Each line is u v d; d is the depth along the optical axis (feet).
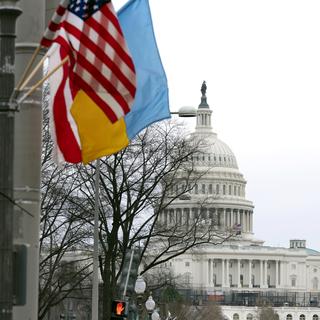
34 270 148.66
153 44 179.01
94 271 322.55
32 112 150.92
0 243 121.70
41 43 142.82
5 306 120.98
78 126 154.10
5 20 125.18
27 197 149.79
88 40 149.59
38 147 151.23
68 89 153.89
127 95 152.46
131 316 453.58
